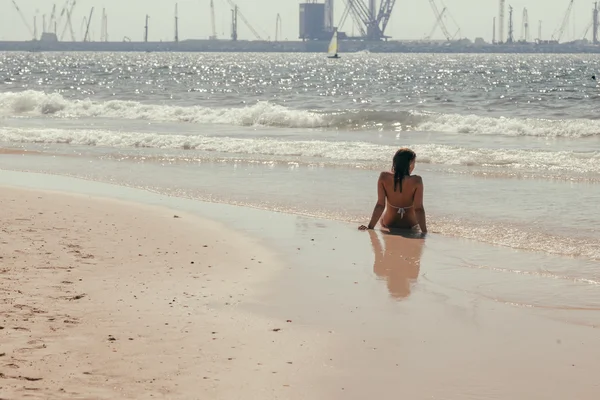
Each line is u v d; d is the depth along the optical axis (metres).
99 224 10.16
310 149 18.30
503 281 7.63
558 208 11.37
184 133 23.30
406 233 10.03
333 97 45.44
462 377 5.16
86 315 6.25
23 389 4.69
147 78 77.69
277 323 6.25
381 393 4.88
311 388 4.94
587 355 5.57
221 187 13.65
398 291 7.27
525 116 31.09
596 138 21.66
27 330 5.79
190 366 5.24
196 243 9.23
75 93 50.38
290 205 11.92
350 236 9.83
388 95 47.81
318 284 7.50
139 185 14.00
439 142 20.77
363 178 14.48
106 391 4.75
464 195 12.63
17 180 14.62
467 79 76.38
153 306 6.59
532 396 4.86
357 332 6.05
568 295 7.12
